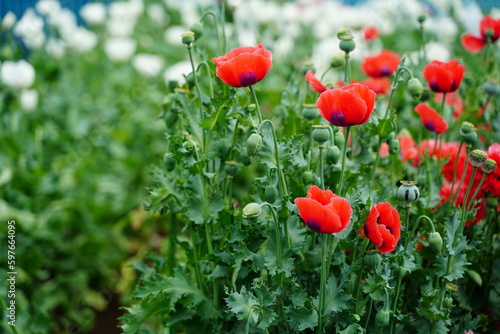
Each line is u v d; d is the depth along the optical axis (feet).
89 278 10.82
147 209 5.92
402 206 5.78
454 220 5.45
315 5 14.87
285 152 5.29
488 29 7.34
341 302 5.19
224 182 5.87
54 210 10.78
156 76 14.34
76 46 15.87
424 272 5.66
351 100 4.98
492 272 6.17
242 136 5.95
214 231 5.92
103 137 12.80
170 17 19.44
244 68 5.17
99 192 11.75
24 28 14.55
